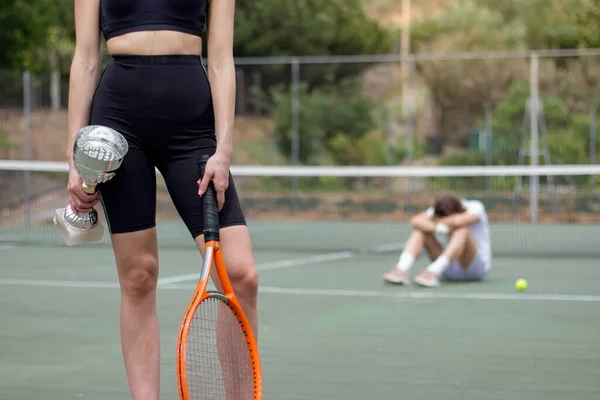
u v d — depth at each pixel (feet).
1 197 52.65
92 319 19.43
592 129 57.21
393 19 156.04
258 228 50.49
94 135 8.77
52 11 66.69
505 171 41.57
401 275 25.59
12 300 22.33
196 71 9.53
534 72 51.19
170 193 9.58
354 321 19.19
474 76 83.56
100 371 14.25
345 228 50.57
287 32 82.74
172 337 16.99
